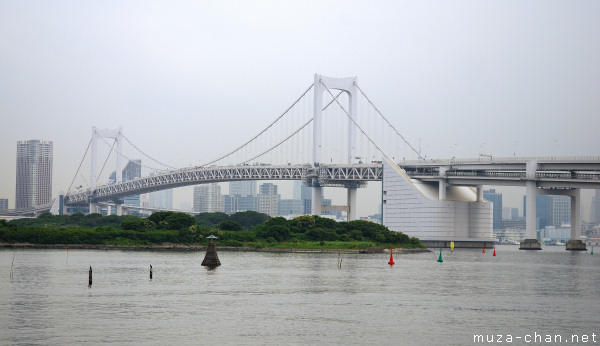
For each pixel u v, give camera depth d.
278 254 197.62
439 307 95.56
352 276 133.75
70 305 93.00
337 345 72.38
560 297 107.69
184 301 97.81
